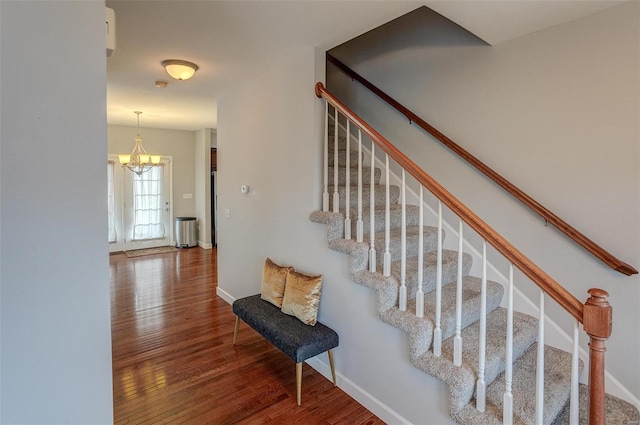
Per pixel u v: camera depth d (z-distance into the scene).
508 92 2.33
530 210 2.28
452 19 2.03
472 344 1.94
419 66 2.89
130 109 4.79
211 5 1.92
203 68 2.96
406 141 3.04
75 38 0.93
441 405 1.79
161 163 7.04
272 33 2.27
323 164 2.64
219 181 4.04
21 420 0.87
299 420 2.06
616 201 1.91
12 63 0.83
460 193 2.67
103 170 0.99
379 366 2.11
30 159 0.86
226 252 3.97
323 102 2.57
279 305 2.72
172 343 2.99
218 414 2.09
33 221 0.87
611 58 1.89
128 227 6.82
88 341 0.97
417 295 1.89
